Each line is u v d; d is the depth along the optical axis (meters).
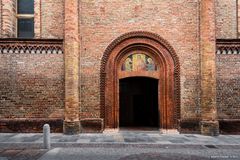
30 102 15.31
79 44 15.66
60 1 16.08
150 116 20.83
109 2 15.91
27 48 15.36
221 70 15.56
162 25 15.88
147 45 15.93
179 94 15.66
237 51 15.61
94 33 15.80
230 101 15.52
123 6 15.92
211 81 15.03
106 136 14.52
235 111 15.50
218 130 15.05
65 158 10.14
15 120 15.19
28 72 15.36
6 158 10.12
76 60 15.19
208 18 15.22
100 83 15.65
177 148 12.05
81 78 15.62
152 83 20.11
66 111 14.95
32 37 16.52
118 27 15.85
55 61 15.47
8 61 15.29
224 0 16.20
